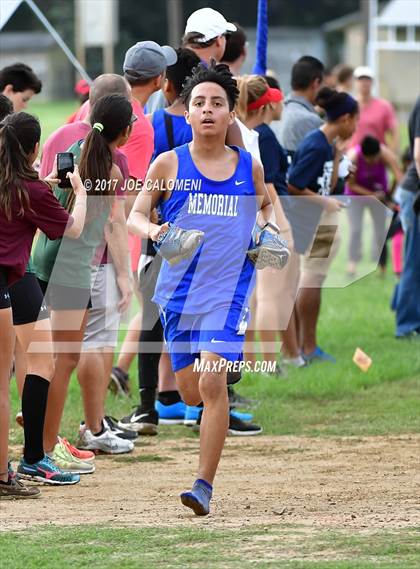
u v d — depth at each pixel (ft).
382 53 333.62
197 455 71.67
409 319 110.73
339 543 50.11
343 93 92.17
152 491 62.39
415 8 270.05
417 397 88.43
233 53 85.81
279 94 81.46
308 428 78.84
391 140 157.79
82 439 71.56
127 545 50.34
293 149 96.89
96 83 67.97
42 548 49.93
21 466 63.82
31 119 57.98
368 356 99.96
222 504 58.90
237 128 68.64
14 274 58.39
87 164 61.67
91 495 61.41
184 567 46.70
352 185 137.49
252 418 80.79
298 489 62.34
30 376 62.95
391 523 54.19
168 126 72.69
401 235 142.61
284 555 48.32
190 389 56.95
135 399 86.69
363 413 83.20
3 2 91.61
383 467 67.72
